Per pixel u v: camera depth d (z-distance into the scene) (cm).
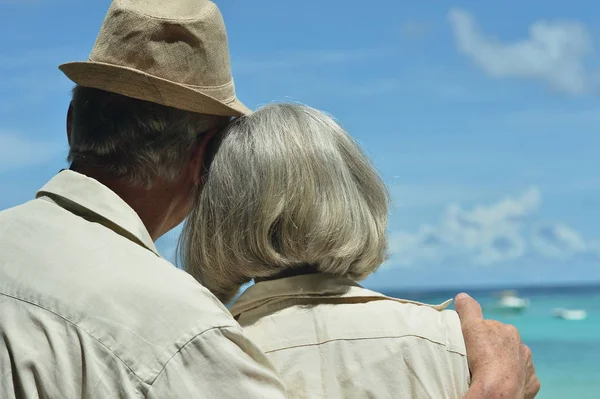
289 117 171
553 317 5550
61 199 150
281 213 162
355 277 174
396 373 154
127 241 143
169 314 131
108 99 159
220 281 173
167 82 158
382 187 176
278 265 166
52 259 136
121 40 162
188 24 164
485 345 159
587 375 2761
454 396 155
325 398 154
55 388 125
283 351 158
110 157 158
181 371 127
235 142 170
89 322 128
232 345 133
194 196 172
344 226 163
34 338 128
